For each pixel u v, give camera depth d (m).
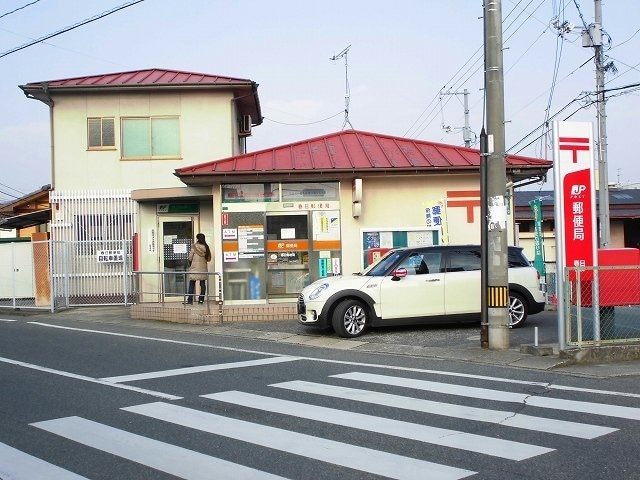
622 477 4.95
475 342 11.69
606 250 10.54
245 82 22.02
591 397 7.68
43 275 19.25
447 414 6.92
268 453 5.68
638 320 10.76
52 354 11.27
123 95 22.20
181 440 6.11
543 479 4.94
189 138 22.27
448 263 13.33
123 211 20.83
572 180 10.04
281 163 16.59
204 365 10.09
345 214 16.55
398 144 18.42
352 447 5.81
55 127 22.06
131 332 14.35
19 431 6.46
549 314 16.03
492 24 10.85
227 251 16.36
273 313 15.60
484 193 10.94
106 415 7.06
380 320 12.87
